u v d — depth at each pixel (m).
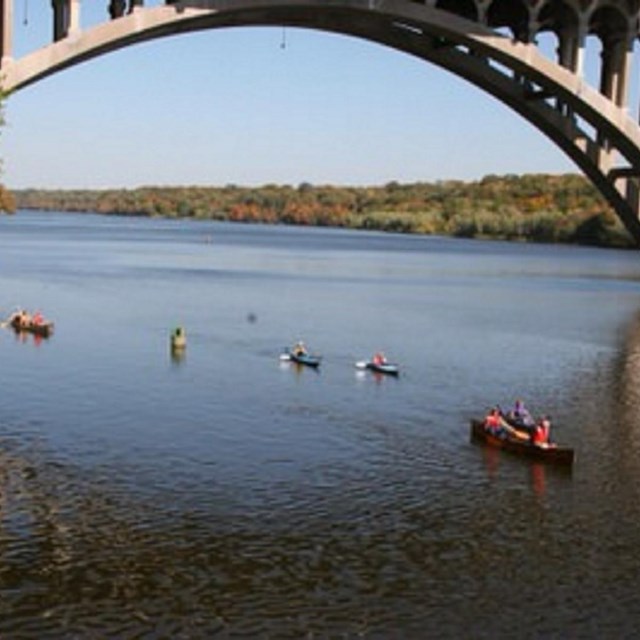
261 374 43.12
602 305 78.19
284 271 110.44
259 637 17.62
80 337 51.88
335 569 20.75
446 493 26.30
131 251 142.62
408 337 56.72
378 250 172.88
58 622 17.92
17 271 95.31
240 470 27.72
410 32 55.56
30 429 31.42
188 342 51.44
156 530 22.67
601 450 31.34
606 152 59.31
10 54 42.50
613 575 20.94
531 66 52.69
